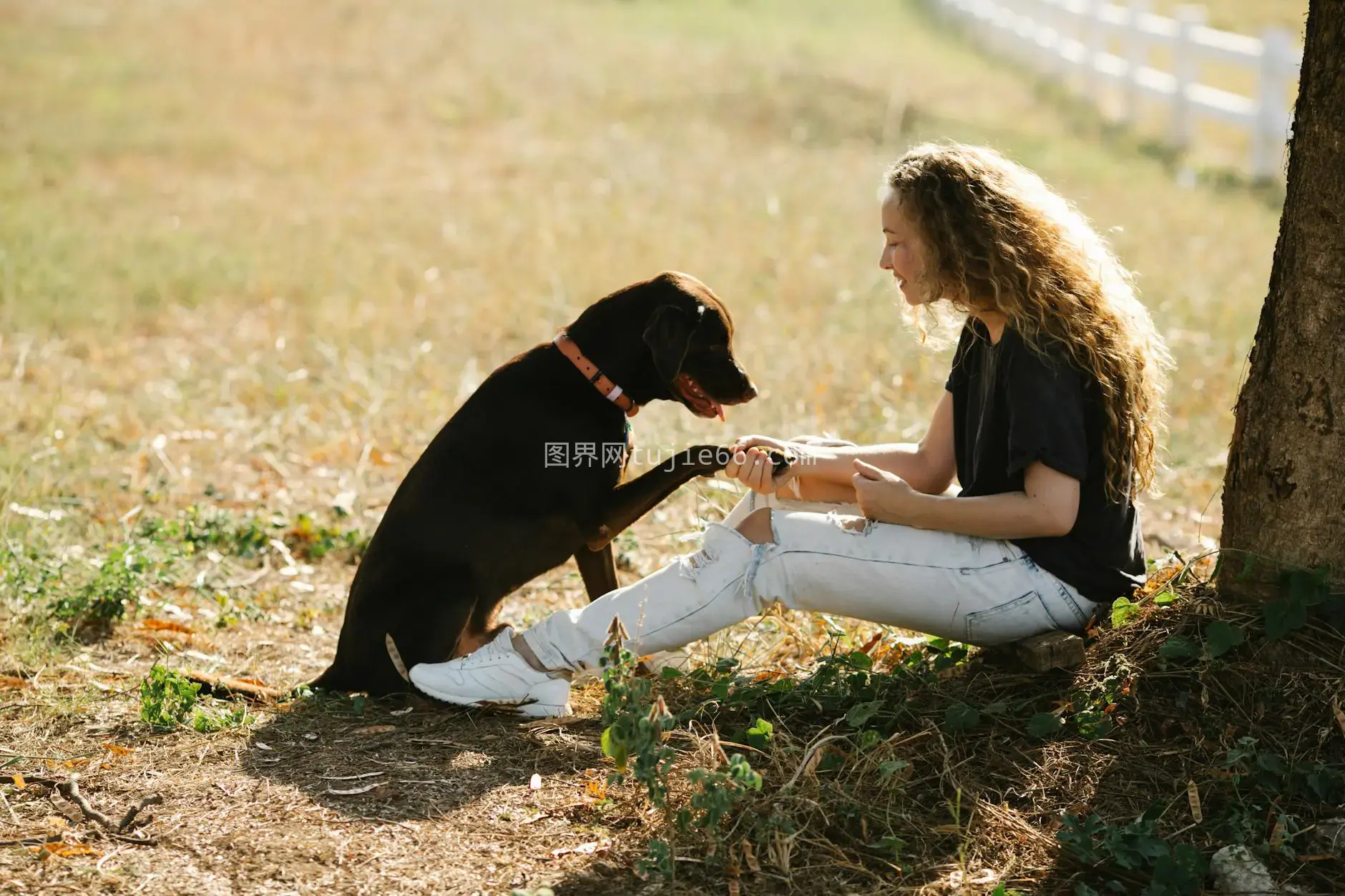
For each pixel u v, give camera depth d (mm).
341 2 27141
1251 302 9961
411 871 3434
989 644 4168
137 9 25719
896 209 4070
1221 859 3381
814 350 8812
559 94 19719
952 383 4391
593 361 4734
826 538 4051
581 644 4262
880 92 19953
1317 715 3783
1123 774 3773
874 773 3807
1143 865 3418
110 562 5438
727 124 17906
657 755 3463
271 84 19938
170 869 3434
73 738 4230
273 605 5762
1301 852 3471
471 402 4758
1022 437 3844
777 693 4297
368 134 17203
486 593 4727
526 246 11672
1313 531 3881
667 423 7582
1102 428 3939
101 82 19203
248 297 10500
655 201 13469
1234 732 3816
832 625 4891
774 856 3463
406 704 4535
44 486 6625
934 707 4129
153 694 4352
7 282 10062
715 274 10773
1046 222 3965
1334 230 3709
